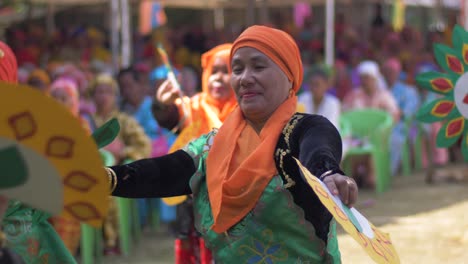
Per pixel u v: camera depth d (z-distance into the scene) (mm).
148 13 16656
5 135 1926
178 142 4387
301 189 2781
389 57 14969
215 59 4484
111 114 6949
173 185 3004
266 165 2805
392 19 21438
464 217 7992
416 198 9281
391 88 11586
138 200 7914
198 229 3027
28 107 1894
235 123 2963
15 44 14617
